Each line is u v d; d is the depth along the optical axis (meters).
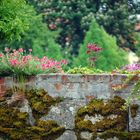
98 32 23.47
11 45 24.41
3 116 8.84
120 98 8.71
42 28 25.97
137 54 25.23
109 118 8.72
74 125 8.76
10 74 8.90
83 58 22.84
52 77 8.82
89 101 8.76
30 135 8.80
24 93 8.85
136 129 8.67
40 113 8.81
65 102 8.78
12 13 12.09
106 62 22.72
